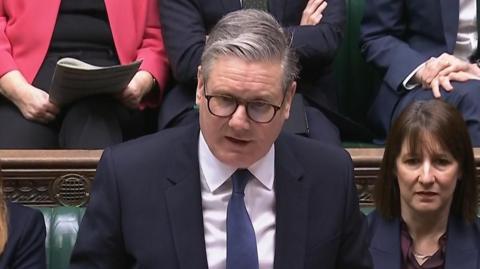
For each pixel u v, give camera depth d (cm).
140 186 447
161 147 457
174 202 445
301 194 455
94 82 699
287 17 796
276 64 407
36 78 766
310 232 452
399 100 796
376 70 847
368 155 686
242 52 402
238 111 407
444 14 825
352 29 918
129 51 790
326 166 464
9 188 669
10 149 717
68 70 677
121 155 454
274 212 457
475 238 585
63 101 725
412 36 851
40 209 655
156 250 441
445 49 825
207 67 411
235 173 450
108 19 788
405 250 590
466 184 583
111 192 447
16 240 556
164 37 781
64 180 671
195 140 458
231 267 442
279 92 409
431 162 570
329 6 803
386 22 841
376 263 587
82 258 452
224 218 452
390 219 596
